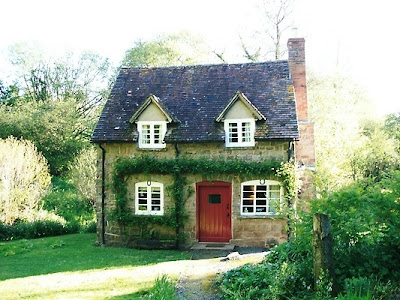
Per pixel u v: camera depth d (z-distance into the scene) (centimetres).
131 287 1135
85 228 2450
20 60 4769
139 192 1917
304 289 876
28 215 2484
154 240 1880
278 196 1814
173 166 1841
